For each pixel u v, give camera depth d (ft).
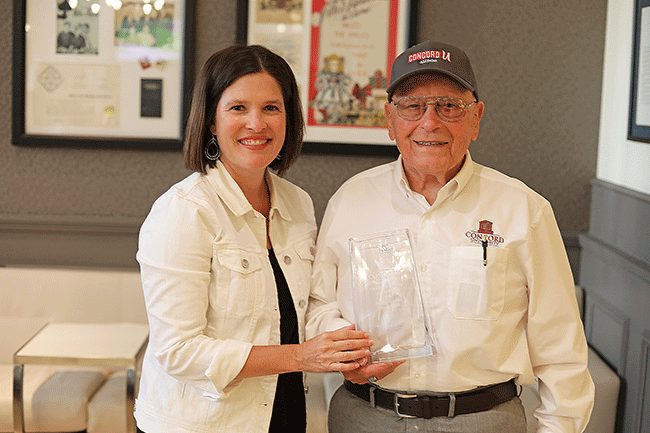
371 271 6.57
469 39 12.56
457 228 6.57
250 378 6.64
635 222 10.69
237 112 6.56
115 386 11.30
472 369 6.46
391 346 6.41
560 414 6.64
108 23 12.58
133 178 12.89
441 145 6.42
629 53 11.53
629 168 11.34
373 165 12.89
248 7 12.48
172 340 6.37
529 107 12.70
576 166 12.80
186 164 6.81
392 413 6.59
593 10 12.53
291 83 6.89
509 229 6.53
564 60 12.62
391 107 6.70
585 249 12.63
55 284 12.41
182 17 12.53
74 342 10.92
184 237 6.44
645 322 10.13
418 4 12.43
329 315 6.86
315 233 7.47
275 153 6.73
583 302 12.67
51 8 12.54
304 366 6.36
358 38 12.57
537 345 6.66
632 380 10.53
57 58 12.63
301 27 12.53
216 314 6.56
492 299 6.41
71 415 10.71
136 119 12.73
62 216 12.88
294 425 7.13
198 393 6.57
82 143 12.68
